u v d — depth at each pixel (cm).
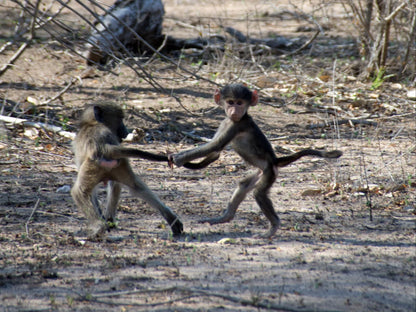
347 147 1614
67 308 664
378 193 1215
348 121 1866
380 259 836
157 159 896
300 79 2205
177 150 1568
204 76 2205
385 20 2195
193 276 763
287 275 768
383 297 700
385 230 981
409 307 675
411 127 1817
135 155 880
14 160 1405
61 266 798
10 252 854
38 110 1758
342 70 2370
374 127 1825
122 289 719
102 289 721
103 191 1243
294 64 2297
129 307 667
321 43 2739
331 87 2161
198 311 657
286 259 834
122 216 1056
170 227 959
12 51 2188
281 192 1231
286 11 3044
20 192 1178
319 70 2356
